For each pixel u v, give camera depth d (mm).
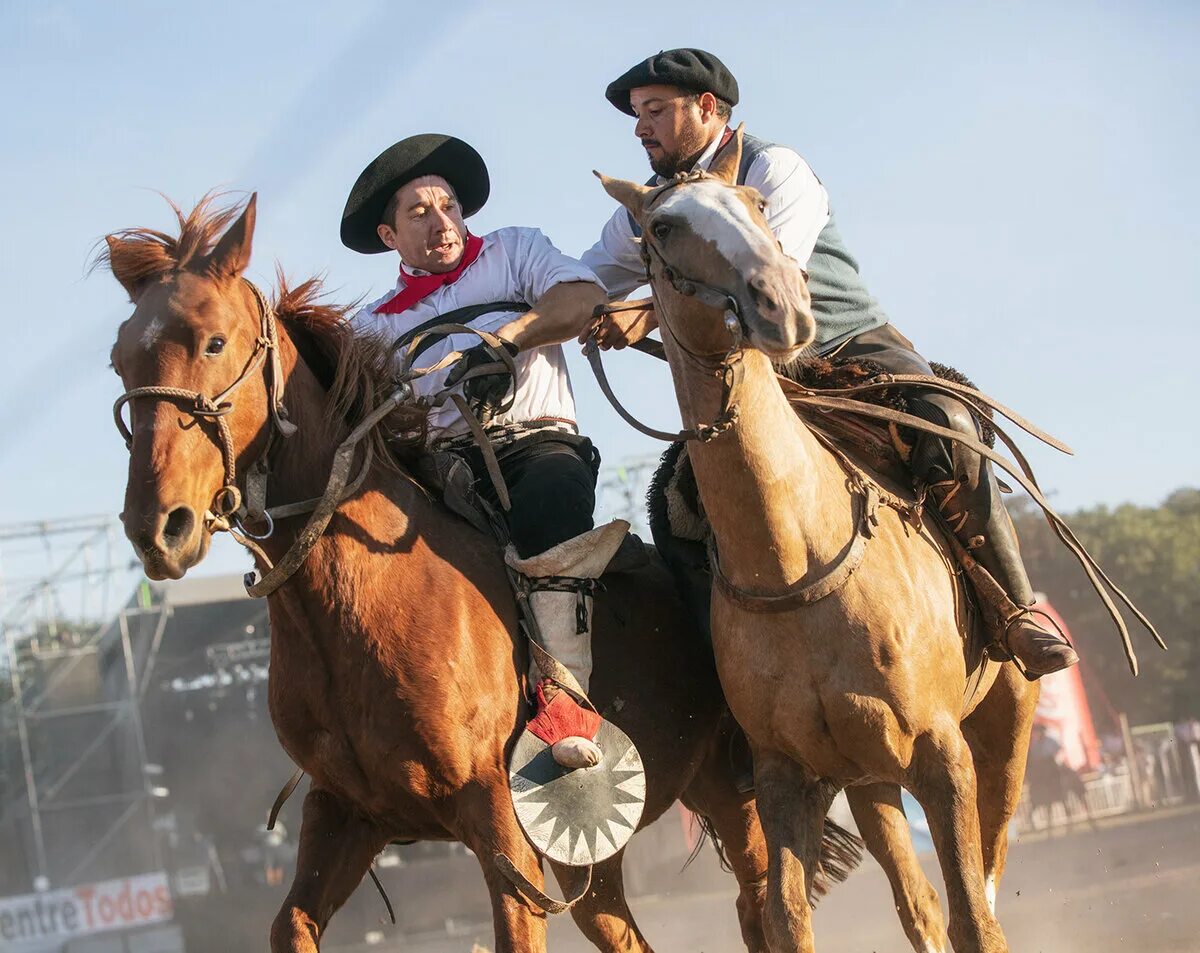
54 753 34125
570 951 13945
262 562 4066
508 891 4035
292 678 4203
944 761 3998
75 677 34375
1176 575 44906
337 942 23188
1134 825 23172
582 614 4352
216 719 32875
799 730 4066
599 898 4977
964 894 3850
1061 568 38594
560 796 4145
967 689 4531
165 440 3709
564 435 4883
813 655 4004
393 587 4145
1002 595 4465
